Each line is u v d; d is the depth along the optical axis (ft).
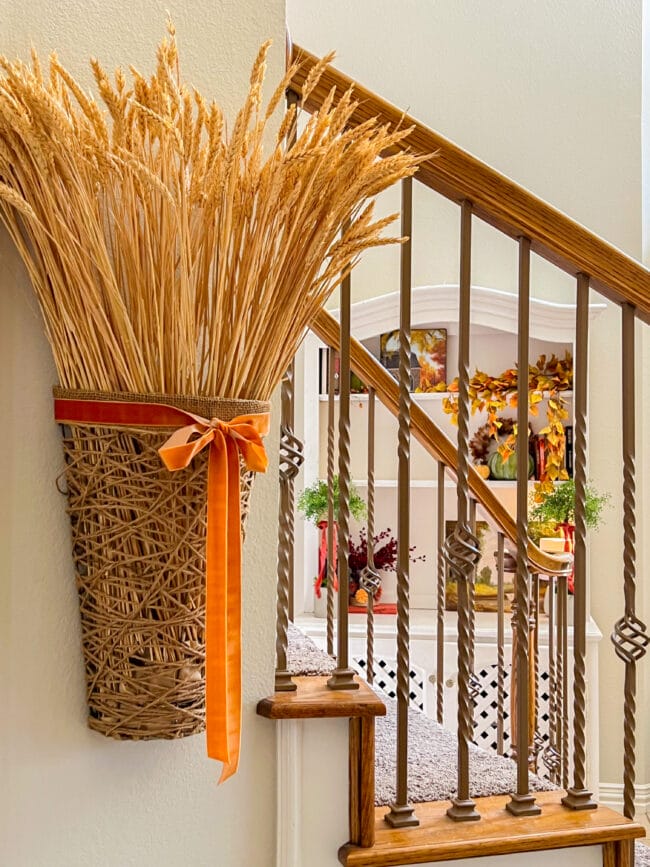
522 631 4.63
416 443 14.12
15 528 3.60
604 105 13.51
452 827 4.29
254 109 3.16
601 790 12.79
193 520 3.26
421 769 5.12
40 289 3.26
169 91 3.07
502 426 13.56
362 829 4.08
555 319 12.79
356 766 4.11
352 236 3.36
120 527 3.25
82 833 3.70
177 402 3.19
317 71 3.29
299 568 13.29
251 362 3.39
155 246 3.14
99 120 3.02
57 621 3.67
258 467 3.30
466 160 4.37
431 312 12.89
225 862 3.97
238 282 3.25
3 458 3.58
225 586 3.19
